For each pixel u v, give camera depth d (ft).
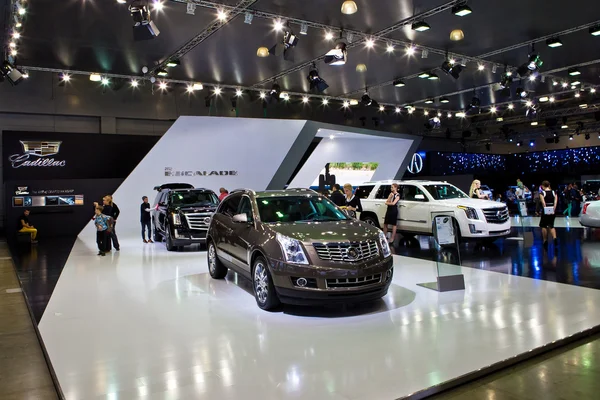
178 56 46.68
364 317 17.84
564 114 81.51
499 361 12.84
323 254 18.08
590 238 39.96
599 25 38.58
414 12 35.76
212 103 71.61
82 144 56.29
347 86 61.98
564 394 11.16
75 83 62.54
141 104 66.90
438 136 102.99
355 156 74.08
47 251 41.11
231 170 57.57
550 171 108.17
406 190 40.45
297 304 18.10
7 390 12.01
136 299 21.61
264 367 12.95
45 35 39.63
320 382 11.82
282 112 77.71
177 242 38.91
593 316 16.97
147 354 14.19
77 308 20.15
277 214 22.00
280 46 43.50
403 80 58.49
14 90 58.90
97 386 11.86
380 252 19.20
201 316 18.45
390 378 11.95
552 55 47.80
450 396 11.24
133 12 29.71
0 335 16.72
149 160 55.26
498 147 119.24
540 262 28.76
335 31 39.81
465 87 63.16
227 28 38.78
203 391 11.43
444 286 21.84
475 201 36.63
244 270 21.43
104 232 37.63
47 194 54.24
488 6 34.71
